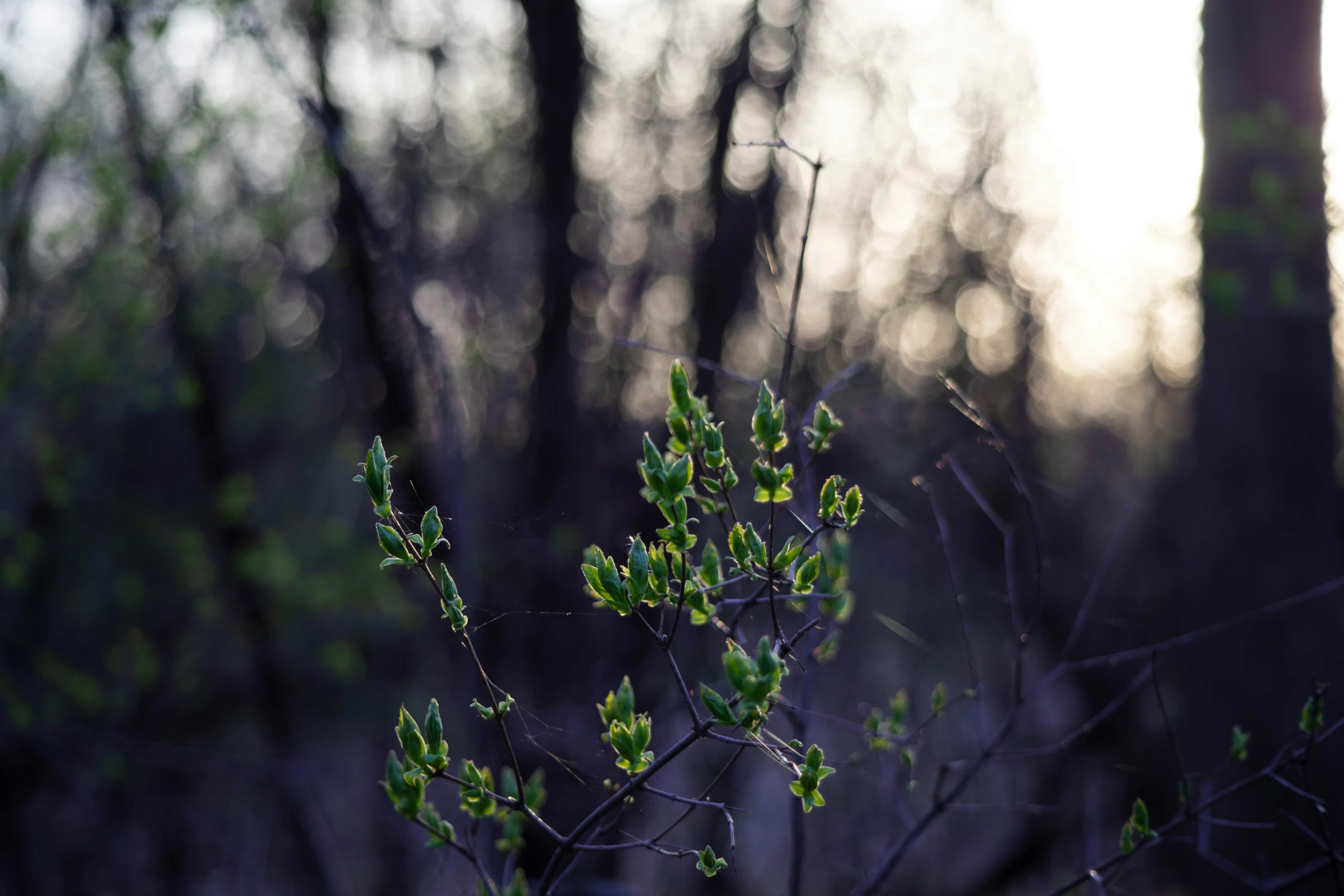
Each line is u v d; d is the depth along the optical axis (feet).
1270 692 15.01
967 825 23.93
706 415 5.31
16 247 17.15
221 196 20.62
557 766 14.70
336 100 17.65
